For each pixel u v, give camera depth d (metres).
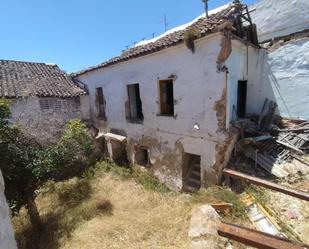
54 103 11.38
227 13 7.60
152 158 9.40
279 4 9.81
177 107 7.83
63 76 13.66
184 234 5.17
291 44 8.14
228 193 6.20
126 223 6.27
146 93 8.93
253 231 2.05
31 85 11.52
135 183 9.24
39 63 14.30
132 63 9.23
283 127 8.18
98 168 11.09
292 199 5.62
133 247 5.17
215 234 4.61
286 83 8.34
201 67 6.82
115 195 8.39
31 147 7.82
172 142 8.32
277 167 6.58
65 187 9.96
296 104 8.25
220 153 6.82
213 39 6.33
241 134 7.40
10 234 1.63
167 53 7.70
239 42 7.12
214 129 6.85
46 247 6.54
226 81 6.32
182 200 6.96
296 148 6.95
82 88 13.02
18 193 7.45
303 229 4.80
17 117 10.03
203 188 7.18
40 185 8.38
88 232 6.31
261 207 5.48
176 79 7.62
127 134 10.53
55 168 8.13
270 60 8.55
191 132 7.55
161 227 5.73
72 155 9.11
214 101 6.68
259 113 8.91
